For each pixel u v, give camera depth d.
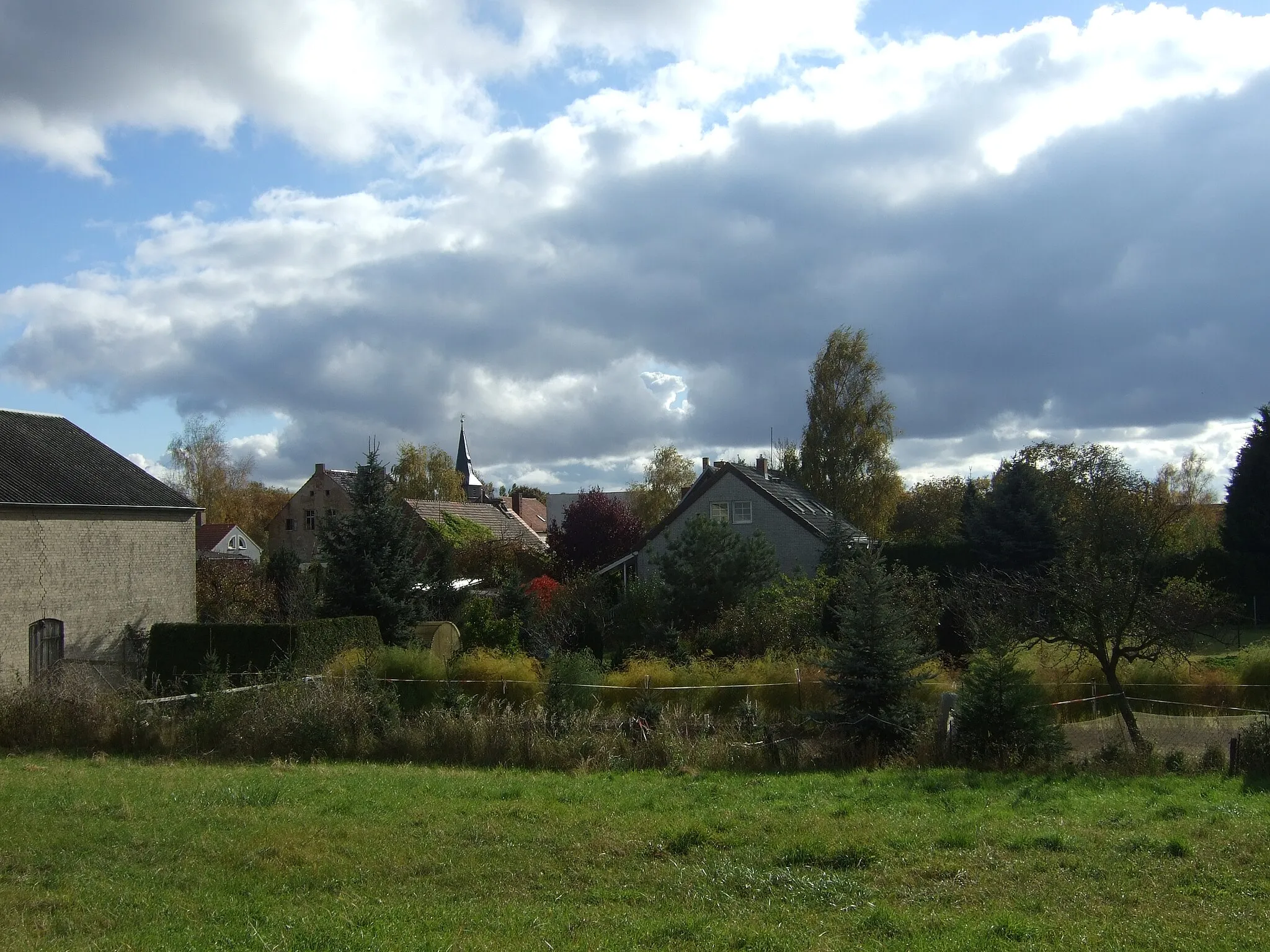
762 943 6.86
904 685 15.88
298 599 33.41
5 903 7.87
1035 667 20.48
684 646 26.02
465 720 16.16
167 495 31.52
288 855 9.23
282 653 24.72
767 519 43.25
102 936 7.13
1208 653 27.23
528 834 10.00
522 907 7.80
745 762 15.16
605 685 19.53
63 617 27.62
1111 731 18.06
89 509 28.48
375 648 24.33
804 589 28.55
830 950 6.67
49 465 28.83
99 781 13.03
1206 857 9.05
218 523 68.06
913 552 44.03
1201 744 17.08
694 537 31.20
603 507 49.22
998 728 15.18
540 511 94.75
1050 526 41.12
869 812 11.30
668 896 8.10
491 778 13.77
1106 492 17.73
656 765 15.23
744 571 30.45
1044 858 9.11
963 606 19.28
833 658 16.61
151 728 16.69
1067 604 17.53
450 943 6.83
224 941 6.95
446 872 8.80
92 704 17.16
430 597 32.94
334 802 11.60
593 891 8.28
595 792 12.63
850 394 60.00
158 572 30.91
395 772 14.30
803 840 9.61
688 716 16.98
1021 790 12.68
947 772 14.15
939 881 8.45
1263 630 36.28
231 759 16.00
